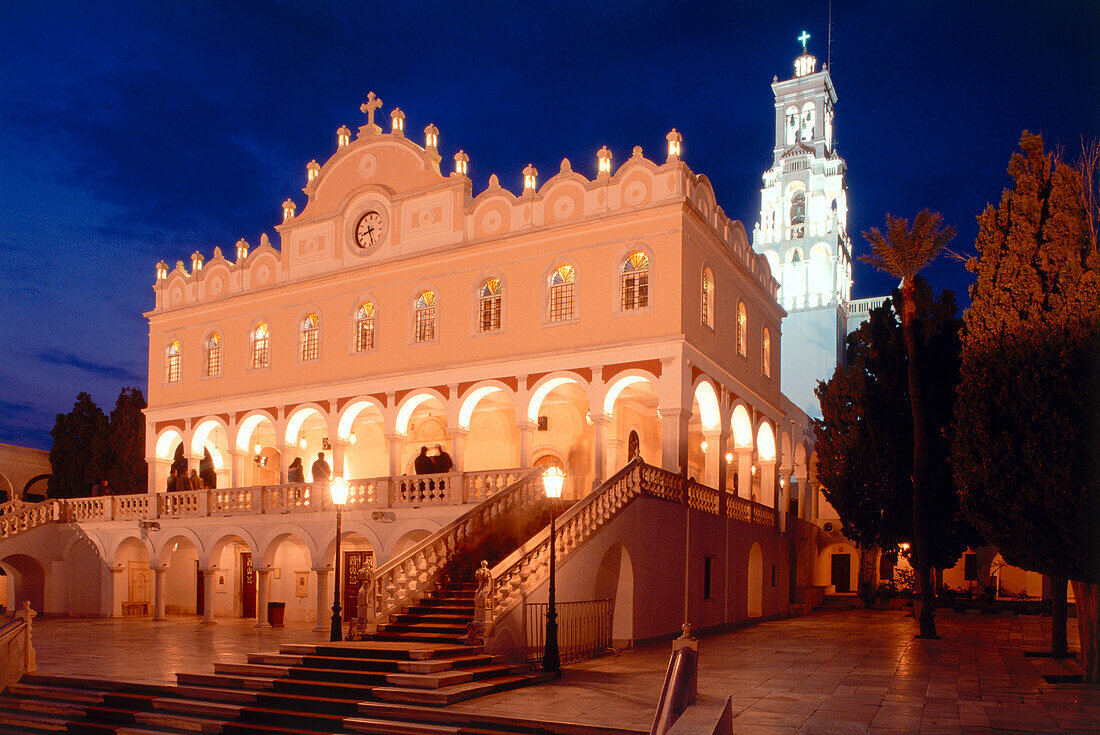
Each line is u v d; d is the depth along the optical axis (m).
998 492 15.40
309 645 14.86
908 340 25.23
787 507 32.28
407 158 27.53
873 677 14.98
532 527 20.53
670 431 21.86
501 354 24.45
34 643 20.30
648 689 13.48
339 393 27.45
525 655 15.47
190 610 30.23
